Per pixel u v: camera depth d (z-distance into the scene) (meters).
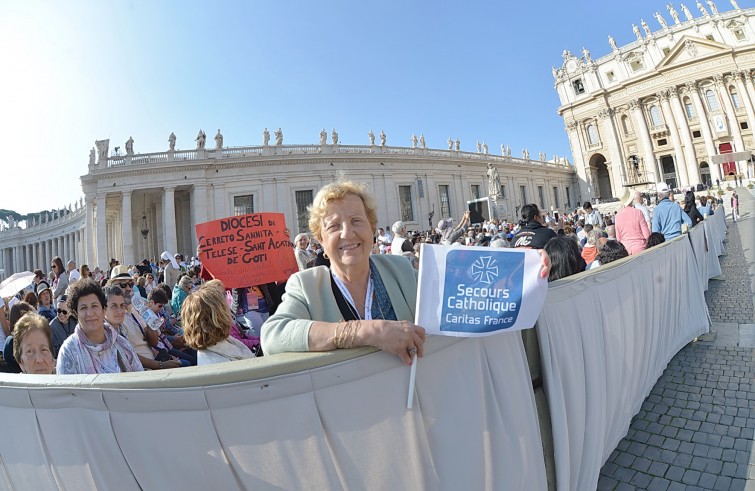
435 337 1.60
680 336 4.96
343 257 1.80
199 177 31.31
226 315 2.88
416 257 5.51
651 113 53.47
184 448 1.39
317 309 1.75
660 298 4.24
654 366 4.04
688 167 49.66
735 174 46.56
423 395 1.53
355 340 1.40
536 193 52.31
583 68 59.41
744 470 2.77
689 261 5.62
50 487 1.57
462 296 1.60
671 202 7.98
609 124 56.31
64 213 56.31
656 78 51.69
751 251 11.23
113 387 1.39
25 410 1.55
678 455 3.03
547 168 54.81
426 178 39.62
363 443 1.45
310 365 1.38
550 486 2.16
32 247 63.66
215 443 1.37
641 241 6.72
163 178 30.91
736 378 4.10
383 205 36.53
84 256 46.50
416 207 38.34
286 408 1.37
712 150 48.16
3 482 1.68
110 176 30.50
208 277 5.70
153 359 4.87
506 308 1.61
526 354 2.15
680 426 3.40
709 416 3.49
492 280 1.62
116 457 1.43
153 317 5.34
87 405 1.44
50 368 3.14
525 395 1.90
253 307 5.41
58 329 4.82
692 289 5.56
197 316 2.78
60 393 1.47
